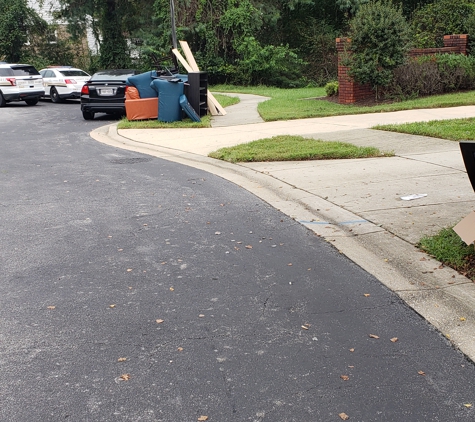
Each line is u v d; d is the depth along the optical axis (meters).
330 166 9.23
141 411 3.18
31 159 11.28
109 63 36.25
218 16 31.84
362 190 7.58
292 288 4.77
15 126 17.28
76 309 4.45
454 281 4.70
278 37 35.75
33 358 3.74
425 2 32.75
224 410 3.18
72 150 12.31
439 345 3.83
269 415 3.13
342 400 3.25
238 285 4.86
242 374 3.53
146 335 4.03
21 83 24.30
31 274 5.17
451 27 25.75
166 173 9.45
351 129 12.60
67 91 25.83
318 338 3.95
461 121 12.38
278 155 9.91
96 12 35.56
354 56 17.59
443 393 3.31
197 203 7.48
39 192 8.33
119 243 5.97
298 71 34.56
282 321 4.21
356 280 4.89
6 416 3.15
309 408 3.18
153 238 6.11
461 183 7.64
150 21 35.06
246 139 12.27
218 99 21.92
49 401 3.28
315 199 7.28
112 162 10.66
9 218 6.98
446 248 5.20
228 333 4.04
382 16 17.20
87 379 3.49
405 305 4.40
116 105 18.09
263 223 6.54
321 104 18.33
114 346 3.88
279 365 3.62
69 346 3.89
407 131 11.61
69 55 39.47
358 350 3.79
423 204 6.77
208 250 5.71
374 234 5.86
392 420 3.08
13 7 36.84
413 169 8.64
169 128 14.80
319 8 36.62
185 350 3.82
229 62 33.28
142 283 4.93
